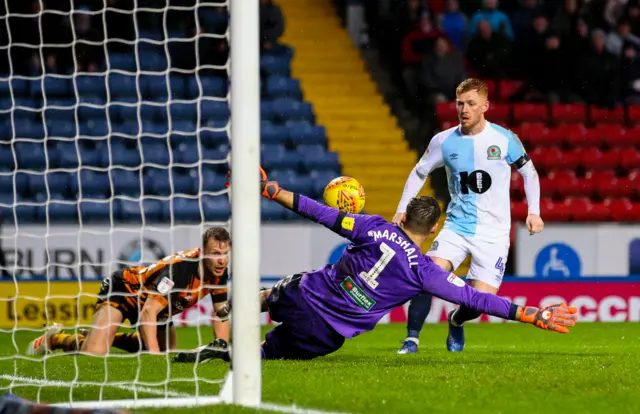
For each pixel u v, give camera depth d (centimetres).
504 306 1973
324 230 4069
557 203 4891
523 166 2434
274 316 2133
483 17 5216
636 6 5519
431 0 5509
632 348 2764
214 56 5162
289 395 1673
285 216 4591
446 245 2464
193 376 1934
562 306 1970
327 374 1912
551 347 2845
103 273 3941
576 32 5259
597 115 5278
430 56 5094
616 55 5262
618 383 1783
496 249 2444
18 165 4669
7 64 4969
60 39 4994
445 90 5106
